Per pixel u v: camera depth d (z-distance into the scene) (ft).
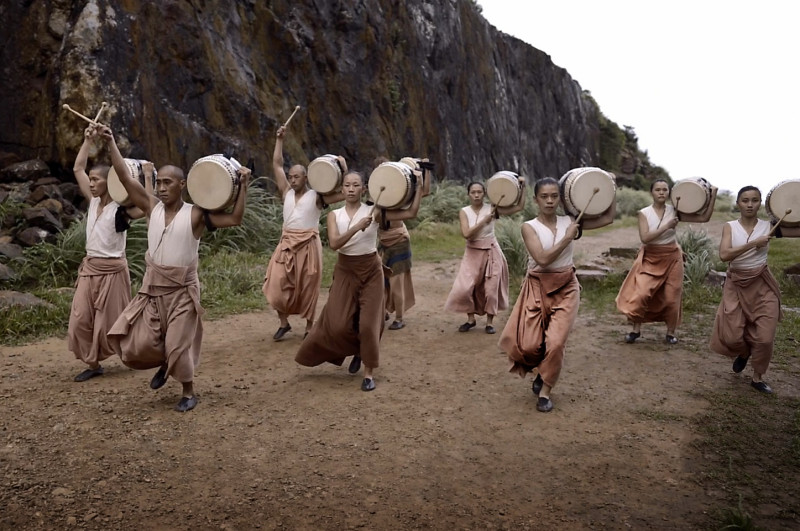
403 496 11.27
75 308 16.65
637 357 20.11
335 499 11.09
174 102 39.47
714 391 16.87
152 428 13.80
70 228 30.22
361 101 57.93
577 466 12.55
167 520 10.25
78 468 11.88
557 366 15.19
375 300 16.58
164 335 14.64
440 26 74.43
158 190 14.25
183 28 40.32
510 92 96.22
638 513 10.80
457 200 60.80
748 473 12.27
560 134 114.52
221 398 15.83
